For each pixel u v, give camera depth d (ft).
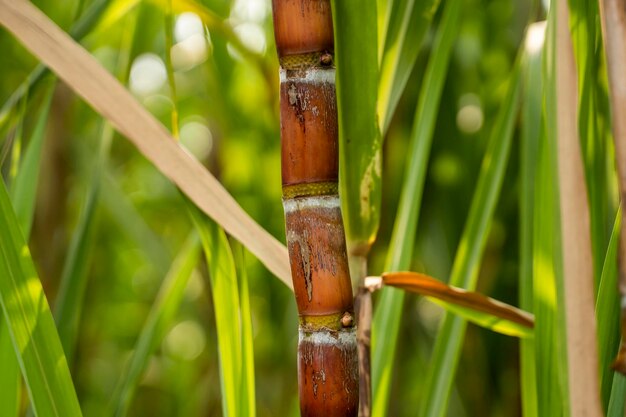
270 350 7.07
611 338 2.73
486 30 5.95
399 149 5.55
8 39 5.58
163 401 8.81
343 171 2.77
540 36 3.30
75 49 2.91
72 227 6.97
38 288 2.81
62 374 2.80
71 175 6.77
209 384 7.08
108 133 3.95
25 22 2.89
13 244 2.80
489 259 5.68
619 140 2.25
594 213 2.94
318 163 2.60
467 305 3.05
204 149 8.72
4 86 6.17
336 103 2.64
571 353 2.37
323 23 2.61
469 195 5.71
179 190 3.01
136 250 9.37
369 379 2.76
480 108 5.91
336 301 2.59
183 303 8.78
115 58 6.61
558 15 2.43
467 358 6.11
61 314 3.60
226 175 6.55
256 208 6.61
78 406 2.81
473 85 6.12
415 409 7.10
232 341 2.98
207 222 3.00
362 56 2.71
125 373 3.70
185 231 8.95
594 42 2.76
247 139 6.54
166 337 9.61
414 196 3.40
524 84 3.55
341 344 2.60
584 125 2.81
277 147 6.22
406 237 3.40
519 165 5.54
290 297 6.83
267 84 4.14
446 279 5.65
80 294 3.64
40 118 3.36
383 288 3.42
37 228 6.48
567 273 2.38
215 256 3.01
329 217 2.61
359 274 2.81
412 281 2.95
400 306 3.37
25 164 3.31
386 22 3.07
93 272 7.66
